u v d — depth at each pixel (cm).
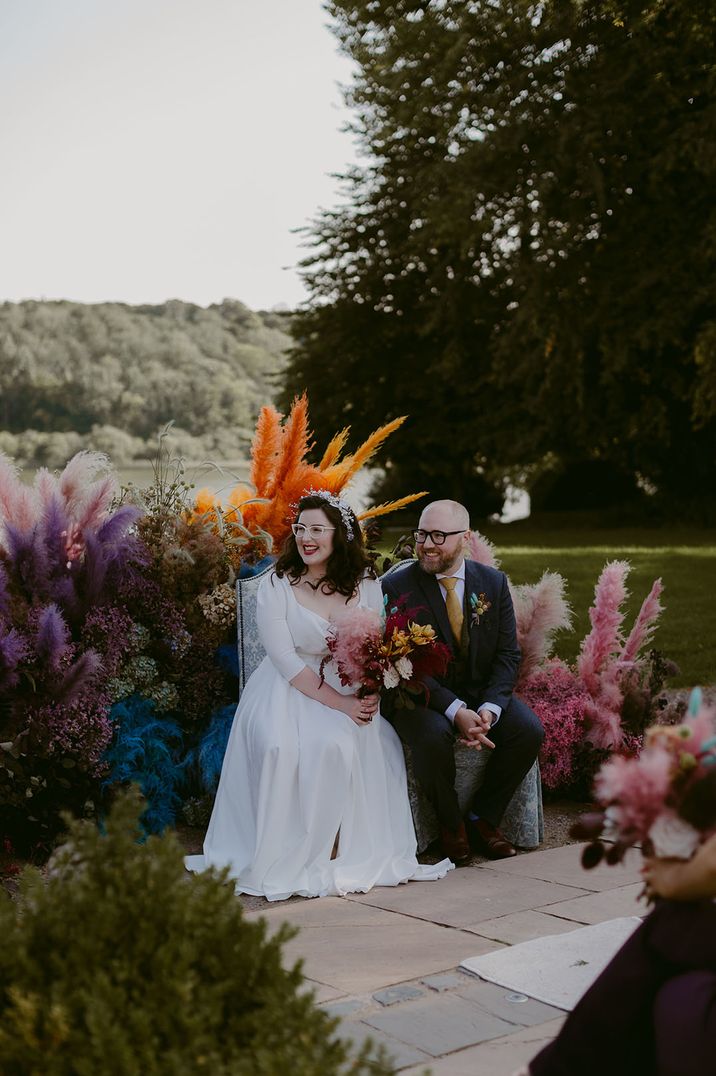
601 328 2109
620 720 563
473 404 2620
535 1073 220
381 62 2266
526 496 3434
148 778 498
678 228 2088
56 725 462
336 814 440
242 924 218
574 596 1192
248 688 479
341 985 323
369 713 452
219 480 603
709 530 2253
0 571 474
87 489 509
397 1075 263
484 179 2105
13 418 5762
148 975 202
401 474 2947
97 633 489
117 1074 181
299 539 473
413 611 471
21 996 196
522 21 2098
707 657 884
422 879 444
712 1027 196
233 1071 181
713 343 1975
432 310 2589
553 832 506
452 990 317
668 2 1978
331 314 2709
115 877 219
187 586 516
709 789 199
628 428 2311
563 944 348
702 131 1933
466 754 480
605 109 1989
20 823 466
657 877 208
